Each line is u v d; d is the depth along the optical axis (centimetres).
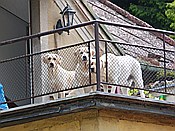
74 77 1302
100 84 1182
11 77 1489
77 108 1131
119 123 1154
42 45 1434
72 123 1154
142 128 1180
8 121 1177
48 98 1332
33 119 1169
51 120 1171
